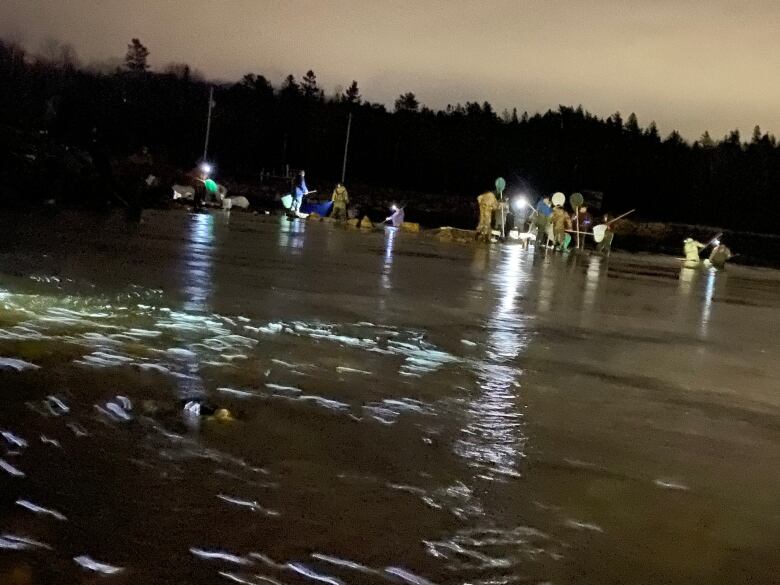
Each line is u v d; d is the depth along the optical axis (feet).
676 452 16.61
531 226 90.53
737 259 129.08
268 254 48.91
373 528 11.76
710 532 12.70
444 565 10.92
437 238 90.63
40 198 67.56
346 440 15.31
